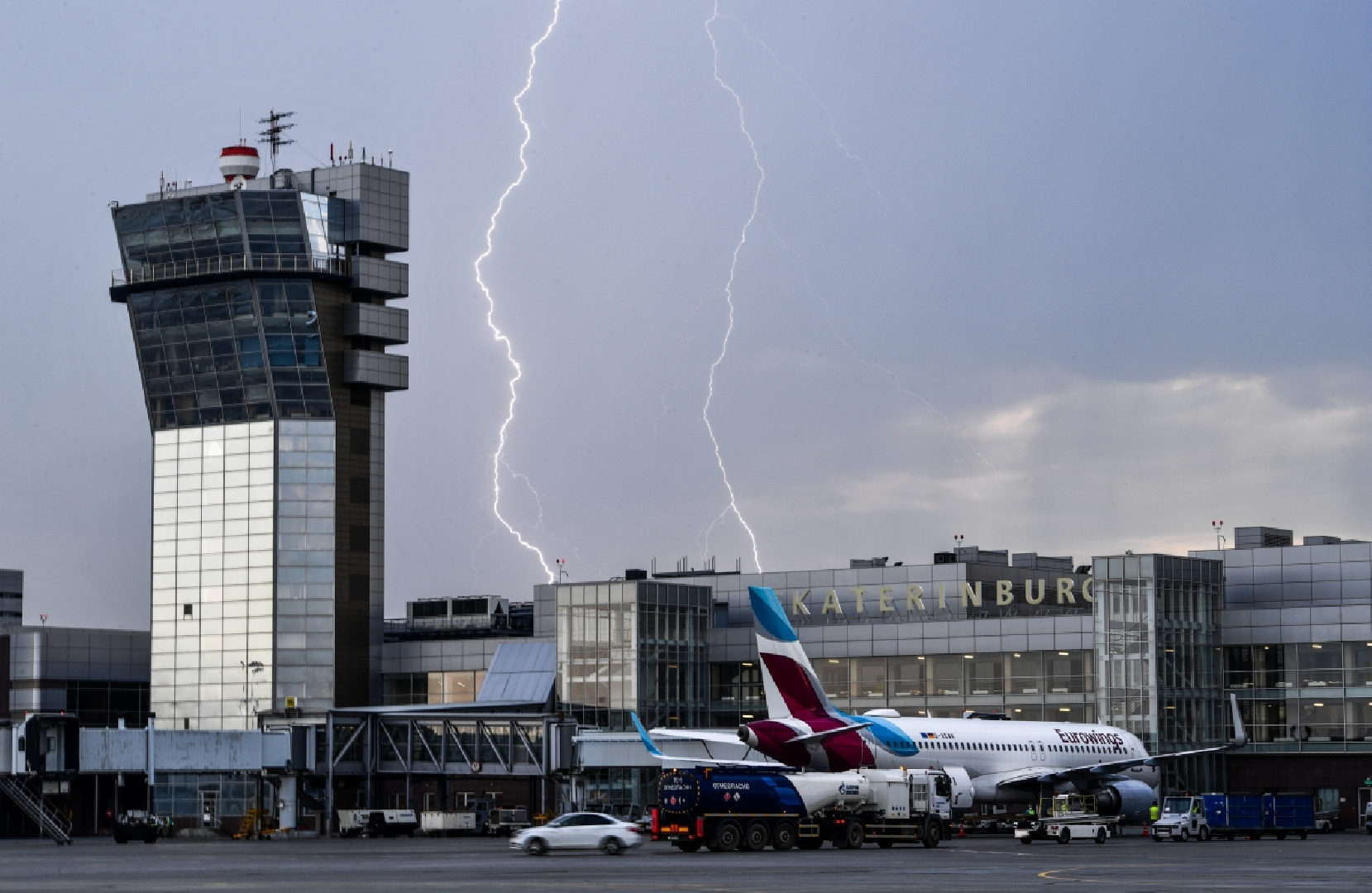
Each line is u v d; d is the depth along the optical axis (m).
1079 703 134.62
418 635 167.25
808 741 97.19
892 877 61.06
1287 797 106.12
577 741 122.19
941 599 148.38
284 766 118.69
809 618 154.00
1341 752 130.62
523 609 170.75
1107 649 131.88
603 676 140.50
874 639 144.00
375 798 129.88
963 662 140.00
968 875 62.78
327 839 115.94
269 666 156.38
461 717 124.25
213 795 151.12
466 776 124.69
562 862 74.50
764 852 84.94
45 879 62.22
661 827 85.88
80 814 143.50
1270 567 141.00
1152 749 129.00
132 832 111.50
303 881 59.47
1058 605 148.38
